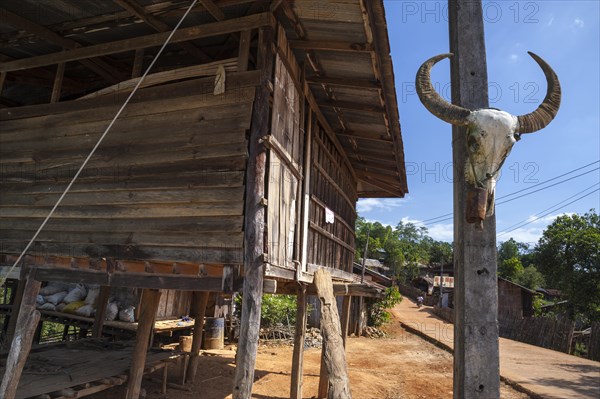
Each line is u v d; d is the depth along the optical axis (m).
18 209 6.04
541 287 46.12
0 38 6.43
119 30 6.11
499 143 3.09
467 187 3.18
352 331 20.09
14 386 5.23
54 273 5.69
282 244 5.76
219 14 5.32
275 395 8.52
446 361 13.61
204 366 10.45
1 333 12.66
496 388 3.09
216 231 4.89
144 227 5.25
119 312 11.67
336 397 3.69
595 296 25.70
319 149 8.24
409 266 58.50
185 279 4.98
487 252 3.23
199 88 5.31
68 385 5.67
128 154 5.52
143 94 5.61
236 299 16.22
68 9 5.61
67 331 13.73
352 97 7.41
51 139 6.05
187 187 5.11
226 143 5.02
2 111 6.47
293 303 17.03
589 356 15.90
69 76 7.70
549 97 3.26
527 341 19.84
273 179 5.31
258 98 5.01
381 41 5.48
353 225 12.30
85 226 5.57
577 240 27.38
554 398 8.63
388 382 10.01
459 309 3.23
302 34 5.75
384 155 10.23
